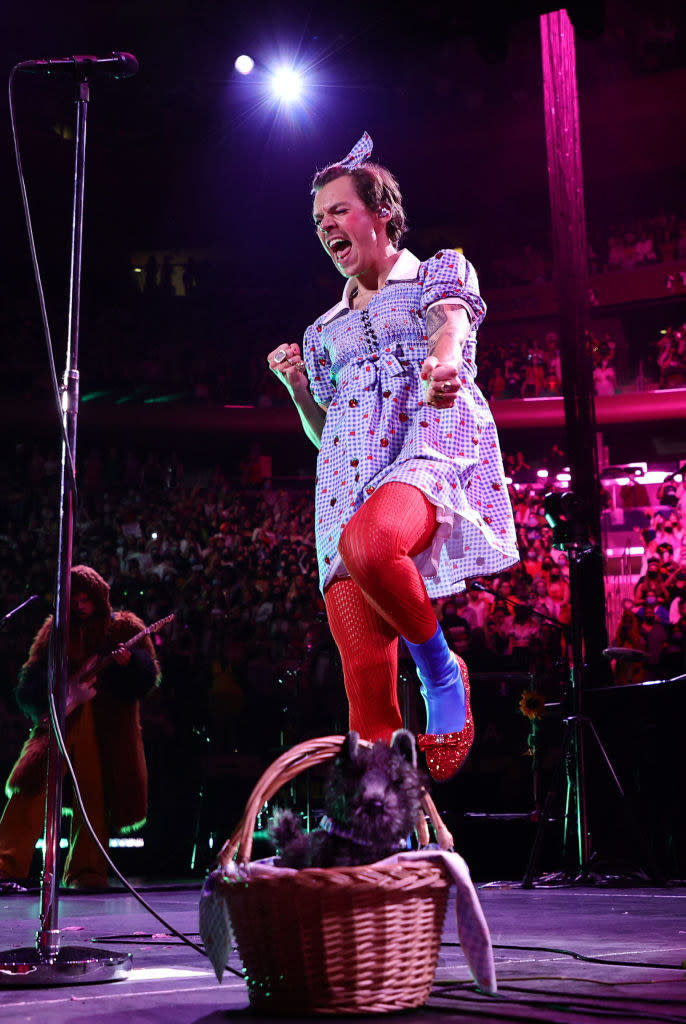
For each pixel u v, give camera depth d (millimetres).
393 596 2365
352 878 1870
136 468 17875
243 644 10969
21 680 5645
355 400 2707
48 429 17531
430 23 7504
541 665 8398
